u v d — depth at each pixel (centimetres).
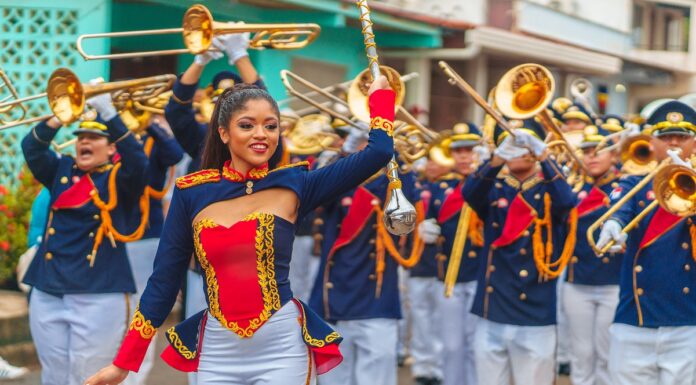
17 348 996
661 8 2767
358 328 815
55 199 763
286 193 494
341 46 1568
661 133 707
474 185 761
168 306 503
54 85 723
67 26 1205
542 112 759
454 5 1859
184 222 498
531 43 1823
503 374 769
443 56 1655
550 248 756
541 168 746
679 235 687
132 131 791
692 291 686
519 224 756
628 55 2469
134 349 498
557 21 2072
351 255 817
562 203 745
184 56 1488
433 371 1034
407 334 1185
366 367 816
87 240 758
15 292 1157
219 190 493
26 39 1210
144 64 1490
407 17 1530
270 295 489
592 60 2059
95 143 762
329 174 498
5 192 1156
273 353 489
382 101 497
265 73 1413
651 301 690
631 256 702
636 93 2714
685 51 2791
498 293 760
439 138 916
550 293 757
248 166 495
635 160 746
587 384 952
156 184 845
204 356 496
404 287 1127
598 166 934
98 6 1193
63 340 763
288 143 1021
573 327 945
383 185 823
